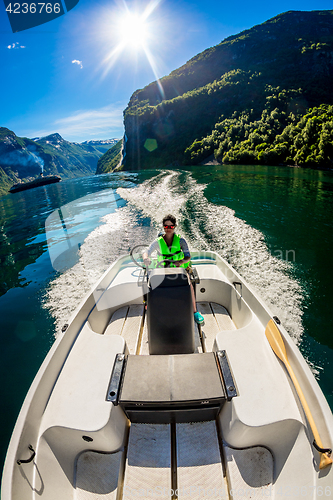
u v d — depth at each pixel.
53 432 1.54
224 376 1.72
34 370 3.57
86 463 1.62
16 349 3.92
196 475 1.55
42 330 4.23
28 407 1.49
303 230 8.17
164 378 1.72
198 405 1.64
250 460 1.58
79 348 2.04
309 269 5.45
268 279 5.03
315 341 3.57
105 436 1.53
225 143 50.03
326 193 14.34
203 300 3.21
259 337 2.06
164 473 1.56
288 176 22.44
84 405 1.61
